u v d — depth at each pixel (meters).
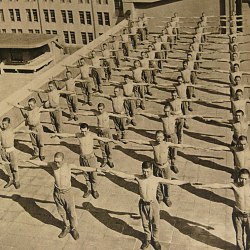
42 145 17.67
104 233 13.55
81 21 64.88
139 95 21.83
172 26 32.09
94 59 24.70
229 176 15.93
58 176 12.51
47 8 66.50
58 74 24.88
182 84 19.47
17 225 14.31
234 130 15.70
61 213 13.21
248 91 23.52
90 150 14.56
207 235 13.08
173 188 15.45
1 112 19.89
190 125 20.09
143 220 12.30
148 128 20.09
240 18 36.03
